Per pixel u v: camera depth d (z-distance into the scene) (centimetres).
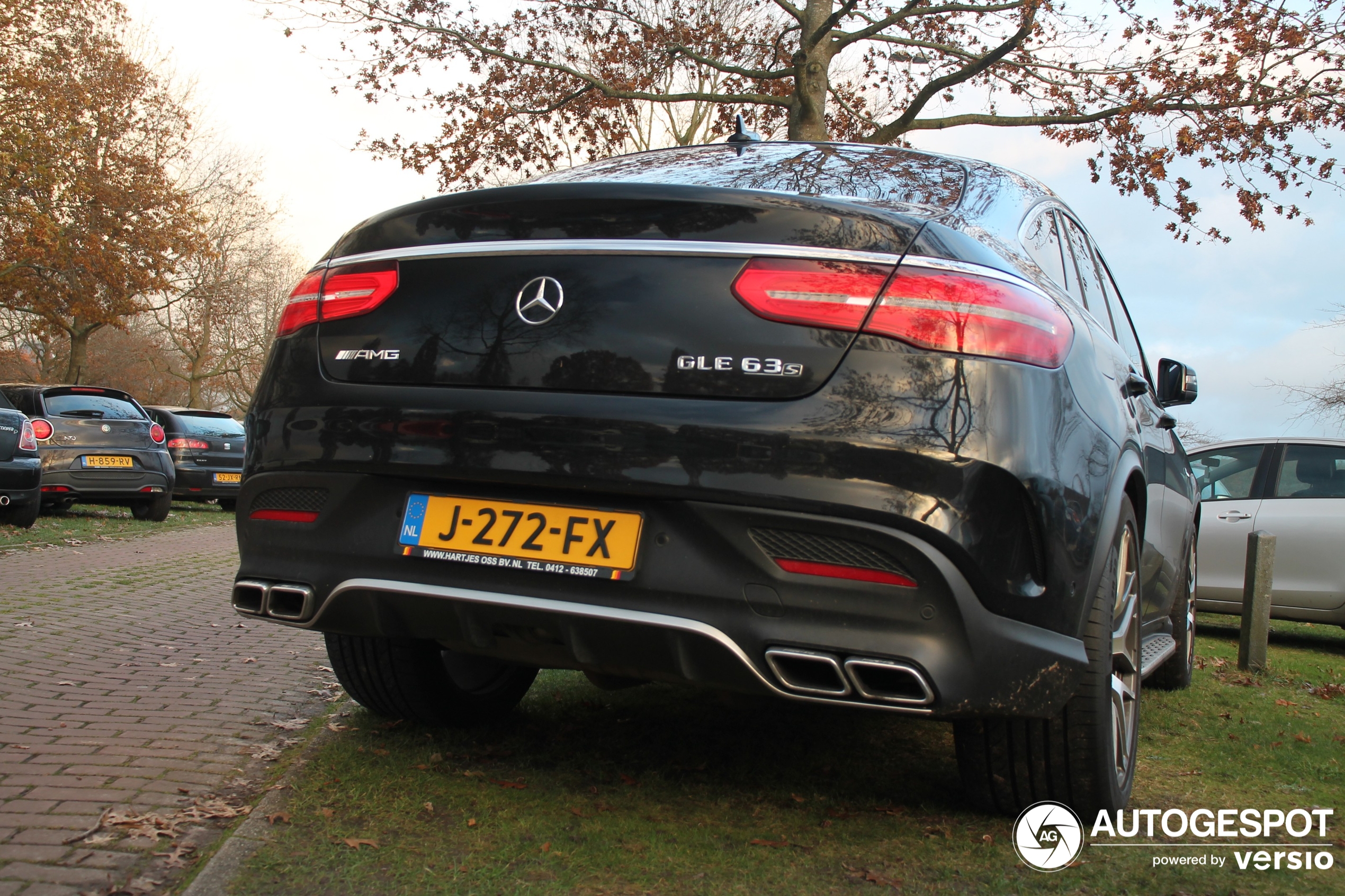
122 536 1096
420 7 1286
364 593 235
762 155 303
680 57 1317
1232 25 1073
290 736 326
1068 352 232
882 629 202
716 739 329
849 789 283
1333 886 229
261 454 254
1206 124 1085
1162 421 386
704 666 213
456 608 228
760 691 212
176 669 431
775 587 205
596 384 218
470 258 237
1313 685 534
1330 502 763
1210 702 455
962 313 207
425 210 248
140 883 209
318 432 243
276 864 219
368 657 308
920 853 239
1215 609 791
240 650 483
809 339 207
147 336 5375
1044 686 214
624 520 215
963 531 200
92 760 291
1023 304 217
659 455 210
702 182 269
